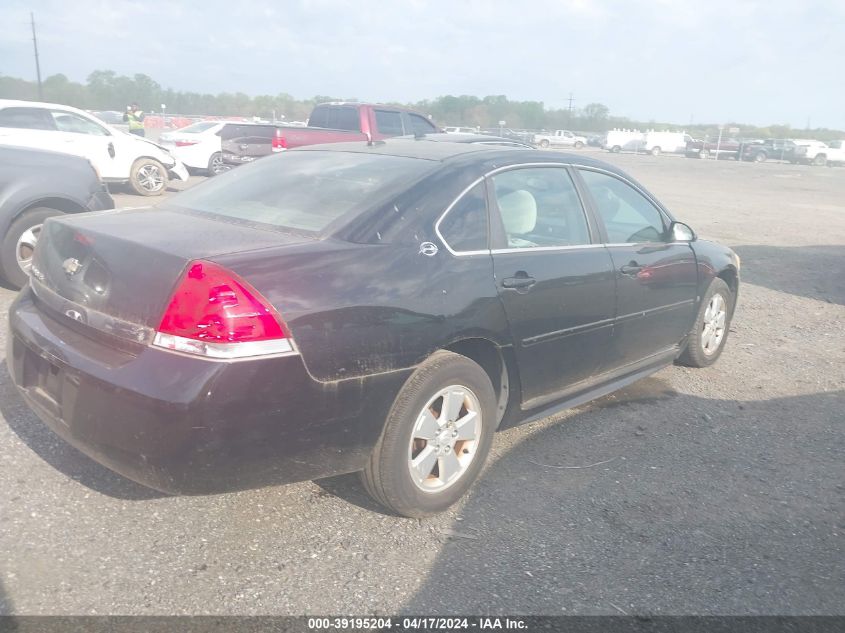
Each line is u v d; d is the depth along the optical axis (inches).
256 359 111.1
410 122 632.4
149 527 130.6
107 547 124.0
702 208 720.3
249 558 123.9
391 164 153.8
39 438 158.4
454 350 143.9
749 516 146.7
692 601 119.2
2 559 118.6
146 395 108.7
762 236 542.6
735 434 186.9
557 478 158.4
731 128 2600.9
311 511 139.7
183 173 608.7
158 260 115.9
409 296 129.1
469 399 142.2
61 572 116.7
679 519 144.0
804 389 224.1
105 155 546.0
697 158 2135.8
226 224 137.3
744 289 364.8
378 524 136.7
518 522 140.0
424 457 135.5
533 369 157.9
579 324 167.0
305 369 115.6
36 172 262.8
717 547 135.0
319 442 120.6
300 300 116.0
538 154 171.0
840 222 660.7
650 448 175.6
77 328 124.8
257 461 115.0
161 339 111.8
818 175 1509.6
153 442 109.5
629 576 125.0
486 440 147.1
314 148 177.8
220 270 111.7
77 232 131.0
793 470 168.1
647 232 199.6
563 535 136.3
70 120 530.9
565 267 161.8
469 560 127.0
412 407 129.7
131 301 116.0
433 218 140.5
